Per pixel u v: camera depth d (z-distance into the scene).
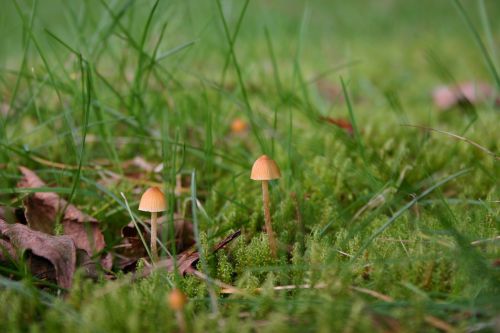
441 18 1.15
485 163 0.38
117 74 0.46
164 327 0.26
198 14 0.70
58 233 0.31
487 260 0.28
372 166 0.38
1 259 0.29
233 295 0.28
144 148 0.42
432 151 0.41
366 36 1.03
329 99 0.63
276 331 0.25
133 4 0.42
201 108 0.45
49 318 0.26
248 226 0.34
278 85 0.43
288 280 0.29
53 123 0.38
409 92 0.66
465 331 0.25
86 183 0.37
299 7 1.19
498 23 1.07
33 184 0.35
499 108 0.55
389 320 0.25
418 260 0.28
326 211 0.34
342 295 0.27
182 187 0.39
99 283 0.29
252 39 0.64
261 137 0.42
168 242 0.32
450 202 0.34
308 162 0.40
